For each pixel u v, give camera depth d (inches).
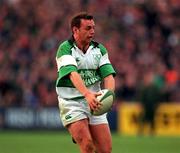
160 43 3383.4
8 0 3757.4
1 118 3065.9
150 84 2709.2
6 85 3169.3
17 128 3046.3
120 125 2977.4
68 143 2359.7
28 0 3737.7
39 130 3024.1
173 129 2933.1
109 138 1077.8
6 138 2618.1
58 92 1077.1
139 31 3457.2
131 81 3093.0
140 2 3607.3
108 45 3309.5
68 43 1066.7
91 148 1048.2
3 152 2022.6
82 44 1065.5
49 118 3014.3
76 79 1028.5
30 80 3179.1
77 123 1056.8
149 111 2726.4
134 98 3063.5
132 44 3353.8
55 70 3203.7
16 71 3275.1
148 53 3299.7
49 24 3535.9
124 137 2726.4
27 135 2785.4
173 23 3503.9
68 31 3442.4
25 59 3336.6
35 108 3029.0
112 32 3449.8
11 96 3159.5
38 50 3380.9
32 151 2052.2
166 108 2940.5
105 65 1081.4
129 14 3560.5
